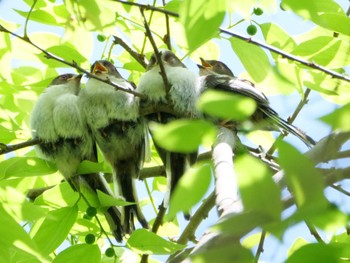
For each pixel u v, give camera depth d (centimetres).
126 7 891
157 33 1207
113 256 1007
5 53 1078
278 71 568
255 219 463
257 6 952
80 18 835
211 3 595
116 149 1220
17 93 1164
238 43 887
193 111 1204
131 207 1166
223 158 779
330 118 471
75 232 1064
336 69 1040
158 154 1242
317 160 532
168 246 892
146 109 1209
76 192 1019
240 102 497
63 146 1196
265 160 1092
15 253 895
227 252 472
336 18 873
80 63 1070
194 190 525
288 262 490
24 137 1189
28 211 783
